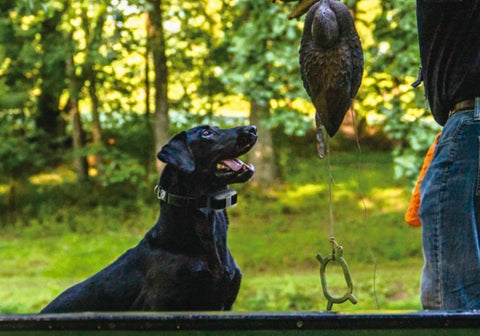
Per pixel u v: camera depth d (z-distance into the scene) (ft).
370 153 57.77
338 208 49.52
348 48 10.73
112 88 55.47
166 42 52.80
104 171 56.70
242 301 33.06
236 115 60.44
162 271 13.56
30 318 8.09
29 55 50.83
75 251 44.24
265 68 39.42
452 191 10.64
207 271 13.58
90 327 8.04
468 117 10.66
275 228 46.85
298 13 11.73
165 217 13.78
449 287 10.60
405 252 41.47
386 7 33.63
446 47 10.77
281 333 7.92
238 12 49.34
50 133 58.70
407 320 7.85
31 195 55.36
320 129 11.28
